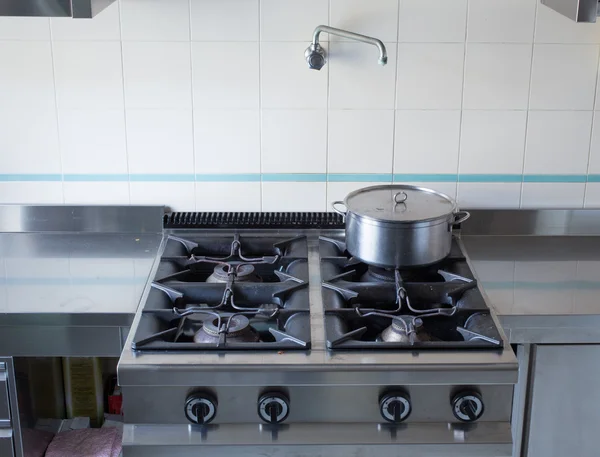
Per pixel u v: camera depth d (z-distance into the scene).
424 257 1.60
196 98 1.88
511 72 1.88
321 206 1.97
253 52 1.85
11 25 1.82
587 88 1.90
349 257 1.75
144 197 1.96
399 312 1.50
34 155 1.92
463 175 1.96
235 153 1.93
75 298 1.58
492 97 1.90
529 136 1.93
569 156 1.95
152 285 1.58
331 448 1.40
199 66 1.86
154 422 1.40
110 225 1.97
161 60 1.86
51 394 1.79
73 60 1.85
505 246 1.92
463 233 1.98
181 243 1.83
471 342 1.39
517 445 1.59
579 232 1.99
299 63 1.86
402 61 1.86
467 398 1.38
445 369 1.34
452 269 1.69
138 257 1.82
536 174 1.96
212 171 1.94
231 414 1.39
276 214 1.96
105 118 1.90
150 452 1.40
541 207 1.98
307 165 1.94
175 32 1.84
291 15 1.83
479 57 1.87
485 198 1.97
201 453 1.40
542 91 1.90
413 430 1.40
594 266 1.79
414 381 1.35
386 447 1.40
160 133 1.91
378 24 1.84
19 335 1.53
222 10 1.82
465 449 1.40
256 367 1.33
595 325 1.52
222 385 1.36
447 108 1.90
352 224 1.65
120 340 1.54
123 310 1.52
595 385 1.55
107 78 1.87
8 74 1.86
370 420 1.40
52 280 1.68
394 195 1.75
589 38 1.86
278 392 1.37
